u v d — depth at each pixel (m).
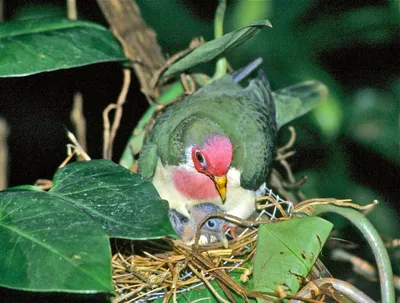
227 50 7.36
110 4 8.49
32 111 10.09
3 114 9.47
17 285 4.41
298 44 9.02
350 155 9.38
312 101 8.36
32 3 9.40
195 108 7.46
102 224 4.87
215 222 6.79
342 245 7.51
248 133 7.38
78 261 4.48
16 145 9.99
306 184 9.17
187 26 9.81
